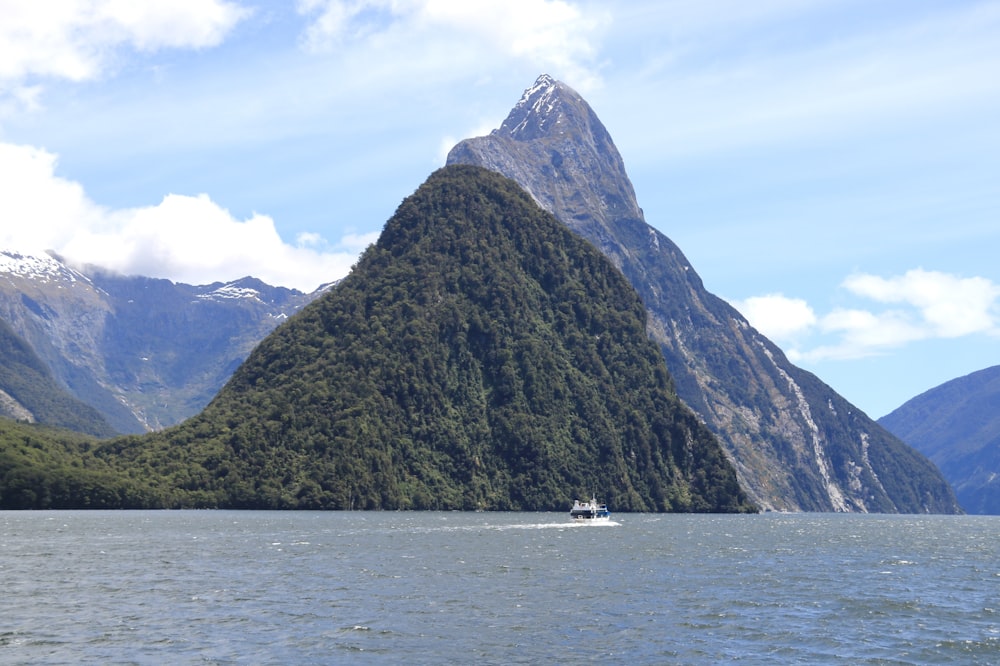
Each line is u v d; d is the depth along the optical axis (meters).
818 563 164.25
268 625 92.88
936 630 96.31
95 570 133.75
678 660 81.75
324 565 141.38
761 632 93.19
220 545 173.62
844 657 83.81
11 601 106.12
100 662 78.81
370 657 80.81
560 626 94.00
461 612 100.75
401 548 170.75
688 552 177.88
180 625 92.81
